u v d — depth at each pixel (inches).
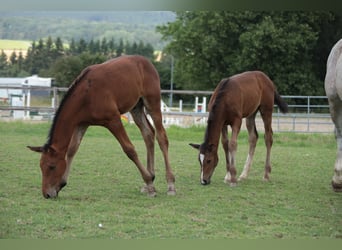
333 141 626.2
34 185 314.3
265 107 367.2
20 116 914.7
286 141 629.6
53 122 270.2
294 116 753.0
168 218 239.9
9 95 995.3
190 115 764.6
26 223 225.8
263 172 400.8
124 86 279.9
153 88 296.7
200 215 248.5
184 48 1557.6
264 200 288.4
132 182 337.1
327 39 1498.5
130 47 2947.8
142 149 524.7
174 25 1592.0
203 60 1528.1
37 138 585.0
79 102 271.7
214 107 328.8
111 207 259.3
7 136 602.5
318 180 365.7
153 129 309.3
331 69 293.7
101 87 273.7
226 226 229.0
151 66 300.8
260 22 1386.6
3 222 226.7
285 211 261.3
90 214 243.6
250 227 228.4
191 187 326.0
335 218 248.7
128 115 749.9
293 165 439.5
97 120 275.7
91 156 455.2
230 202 280.2
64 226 222.2
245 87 344.5
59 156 270.5
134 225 226.5
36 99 1201.4
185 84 1881.2
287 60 1401.3
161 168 402.3
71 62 1648.6
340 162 315.0
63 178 278.5
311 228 229.3
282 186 337.7
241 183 346.3
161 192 306.5
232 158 333.4
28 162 407.5
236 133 335.3
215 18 1418.6
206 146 327.6
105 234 213.0
